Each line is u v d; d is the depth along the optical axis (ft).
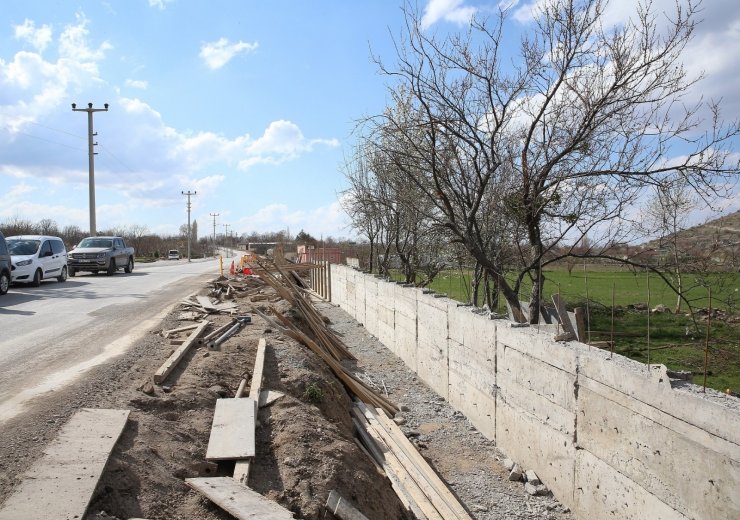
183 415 17.92
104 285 65.36
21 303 45.80
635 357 38.96
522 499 19.08
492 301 37.81
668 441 13.55
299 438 17.13
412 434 24.97
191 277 81.97
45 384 20.26
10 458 13.21
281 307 43.32
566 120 27.07
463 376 27.40
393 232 56.65
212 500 12.52
